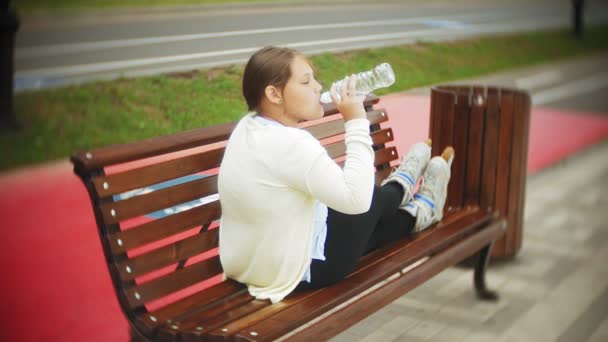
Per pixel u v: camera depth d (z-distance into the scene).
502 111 3.81
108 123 4.77
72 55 5.22
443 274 3.97
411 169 2.93
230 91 4.14
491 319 3.44
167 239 3.77
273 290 2.41
